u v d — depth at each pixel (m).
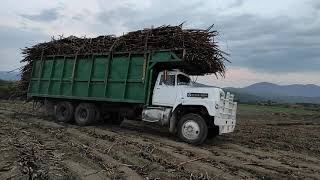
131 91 14.52
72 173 7.89
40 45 18.30
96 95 15.72
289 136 17.73
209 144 13.10
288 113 37.94
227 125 13.13
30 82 18.75
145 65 14.12
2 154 9.09
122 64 14.93
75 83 16.58
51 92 17.62
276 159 11.06
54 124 15.72
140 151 10.49
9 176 7.35
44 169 7.95
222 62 14.14
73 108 16.70
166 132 15.24
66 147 10.58
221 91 12.77
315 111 44.56
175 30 13.66
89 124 16.08
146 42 14.23
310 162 11.05
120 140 12.20
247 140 14.97
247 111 38.56
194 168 8.98
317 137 18.20
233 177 8.41
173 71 13.80
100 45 15.85
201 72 14.92
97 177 7.68
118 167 8.59
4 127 13.80
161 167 8.87
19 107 24.23
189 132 12.60
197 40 13.34
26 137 11.86
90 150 10.34
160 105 13.80
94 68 15.89
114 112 16.36
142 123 17.88
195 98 12.86
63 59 17.22
